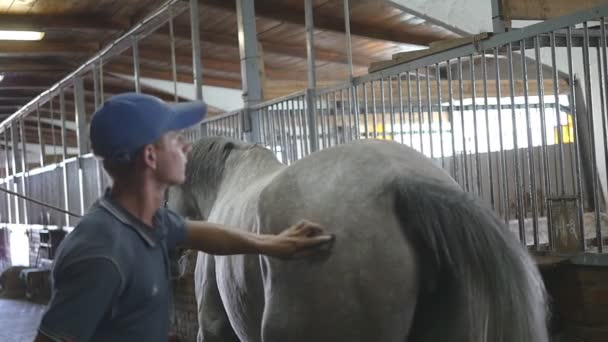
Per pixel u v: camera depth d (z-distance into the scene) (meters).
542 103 2.71
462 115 3.06
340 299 1.70
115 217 1.41
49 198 11.89
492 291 1.53
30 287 10.12
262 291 1.99
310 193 1.83
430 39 8.34
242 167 2.66
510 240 1.58
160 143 1.45
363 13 7.61
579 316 2.50
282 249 1.69
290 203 1.84
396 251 1.66
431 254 1.65
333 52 9.60
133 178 1.44
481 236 1.56
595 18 2.48
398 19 7.64
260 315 2.03
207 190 2.90
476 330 1.54
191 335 5.02
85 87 14.31
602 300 2.43
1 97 16.17
